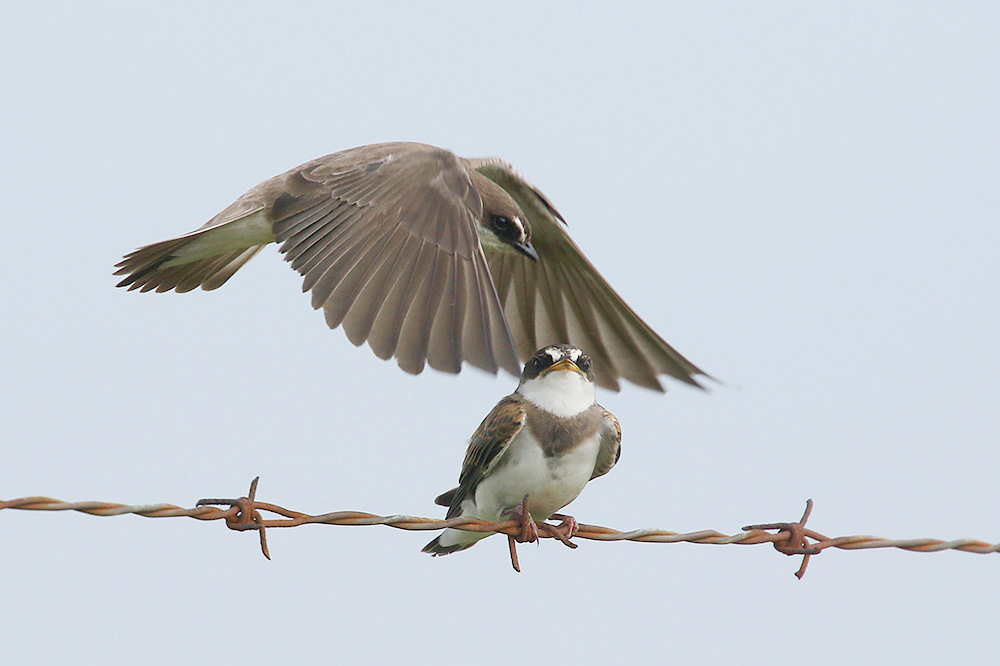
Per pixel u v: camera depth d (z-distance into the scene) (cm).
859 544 1178
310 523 1033
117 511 955
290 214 1174
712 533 1176
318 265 1092
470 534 1334
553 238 1425
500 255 1430
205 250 1287
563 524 1205
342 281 1073
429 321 1046
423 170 1159
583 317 1425
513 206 1365
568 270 1430
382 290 1065
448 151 1191
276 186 1246
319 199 1162
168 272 1318
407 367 1004
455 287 1079
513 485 1266
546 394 1266
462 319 1055
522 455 1255
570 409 1260
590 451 1270
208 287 1342
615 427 1284
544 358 1277
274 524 1014
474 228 1137
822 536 1181
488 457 1261
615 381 1396
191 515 984
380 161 1167
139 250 1255
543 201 1405
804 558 1174
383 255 1093
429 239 1111
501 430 1247
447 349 1026
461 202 1148
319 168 1191
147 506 967
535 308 1447
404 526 1074
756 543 1173
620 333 1397
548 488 1266
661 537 1180
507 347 1043
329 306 1055
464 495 1327
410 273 1081
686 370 1349
